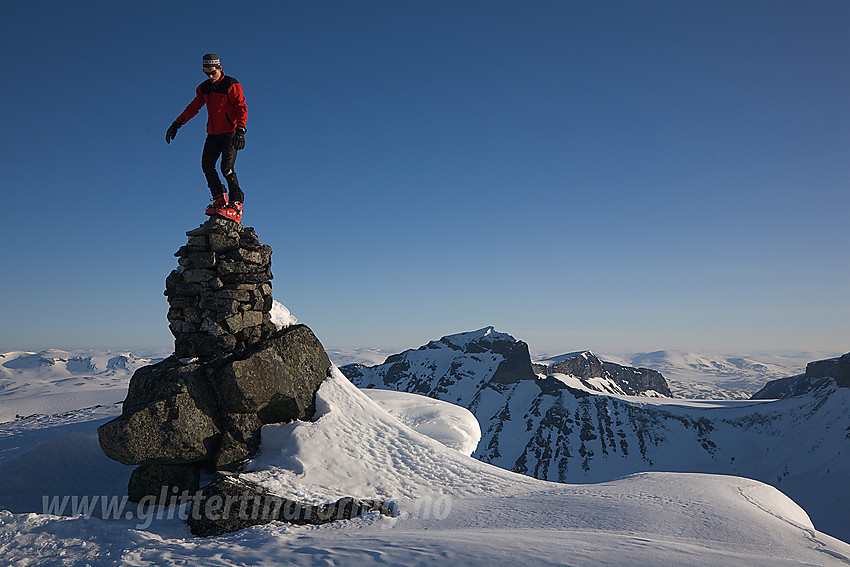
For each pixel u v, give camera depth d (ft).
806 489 525.34
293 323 61.77
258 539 32.71
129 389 48.29
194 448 45.16
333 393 57.57
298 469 47.44
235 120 49.57
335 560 26.89
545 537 32.91
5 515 34.42
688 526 39.83
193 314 51.06
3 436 83.05
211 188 51.34
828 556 35.27
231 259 52.13
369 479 49.29
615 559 27.25
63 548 30.27
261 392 50.44
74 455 55.01
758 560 28.73
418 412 81.71
